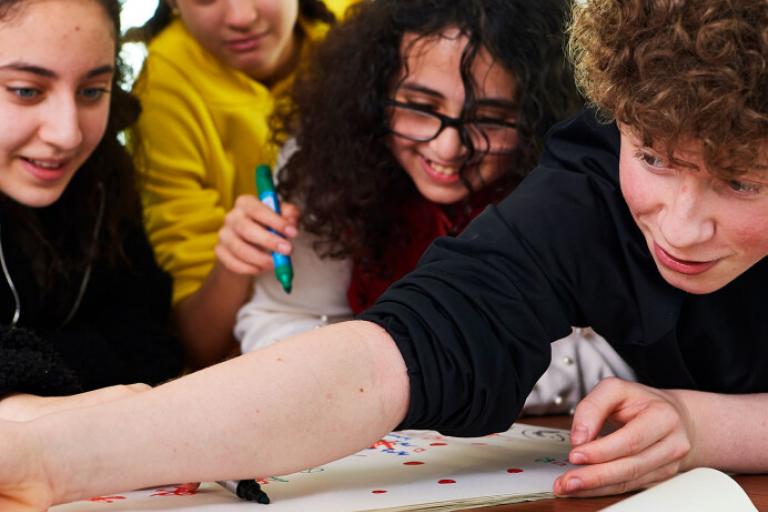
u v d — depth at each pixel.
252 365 0.75
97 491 0.69
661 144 0.69
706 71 0.65
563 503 0.78
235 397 0.73
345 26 1.46
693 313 0.90
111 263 1.41
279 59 1.74
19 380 0.96
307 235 1.47
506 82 1.28
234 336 1.57
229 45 1.65
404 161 1.36
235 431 0.72
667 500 0.69
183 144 1.68
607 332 0.92
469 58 1.25
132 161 1.46
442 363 0.80
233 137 1.71
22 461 0.66
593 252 0.88
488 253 0.87
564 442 1.01
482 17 1.25
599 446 0.80
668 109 0.67
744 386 0.95
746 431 0.89
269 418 0.73
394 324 0.81
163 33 1.75
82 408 0.71
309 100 1.46
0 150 1.19
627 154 0.76
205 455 0.71
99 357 1.31
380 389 0.78
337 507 0.73
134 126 1.55
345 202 1.39
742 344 0.93
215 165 1.70
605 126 0.93
